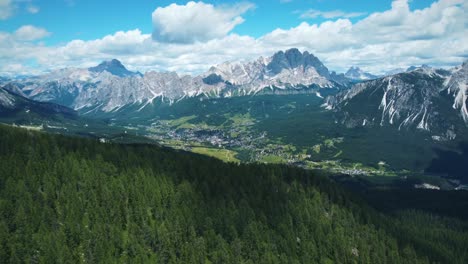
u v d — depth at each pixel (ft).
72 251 521.24
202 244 579.07
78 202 584.40
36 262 492.95
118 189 640.99
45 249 501.56
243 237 618.44
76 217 563.48
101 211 583.99
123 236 570.05
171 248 563.89
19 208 537.65
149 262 540.52
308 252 629.51
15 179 612.29
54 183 621.31
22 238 511.81
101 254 517.96
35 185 606.55
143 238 570.87
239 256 586.86
